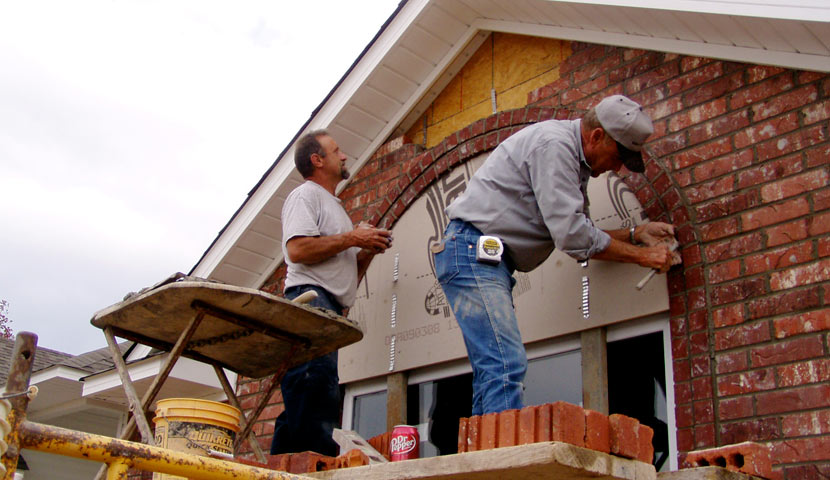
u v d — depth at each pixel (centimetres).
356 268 441
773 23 360
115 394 677
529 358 443
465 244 365
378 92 544
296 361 389
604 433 267
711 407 356
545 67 486
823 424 324
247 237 580
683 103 413
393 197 532
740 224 374
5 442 174
